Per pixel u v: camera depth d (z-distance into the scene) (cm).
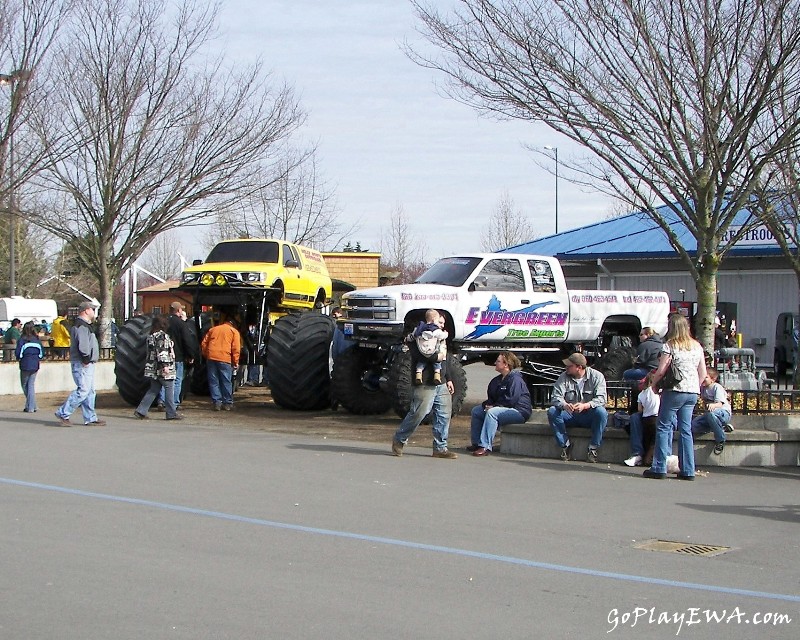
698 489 1080
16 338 2508
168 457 1211
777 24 1254
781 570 743
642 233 3167
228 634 563
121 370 1786
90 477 1062
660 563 755
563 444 1259
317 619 593
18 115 2017
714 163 1303
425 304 1577
